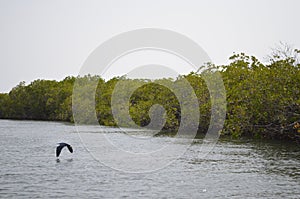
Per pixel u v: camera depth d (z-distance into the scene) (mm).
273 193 28250
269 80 58375
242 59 69875
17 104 170250
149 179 33125
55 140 67625
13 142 64000
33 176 34188
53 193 28281
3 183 31344
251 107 59000
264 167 38438
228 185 30750
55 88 161500
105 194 28016
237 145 56875
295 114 55281
